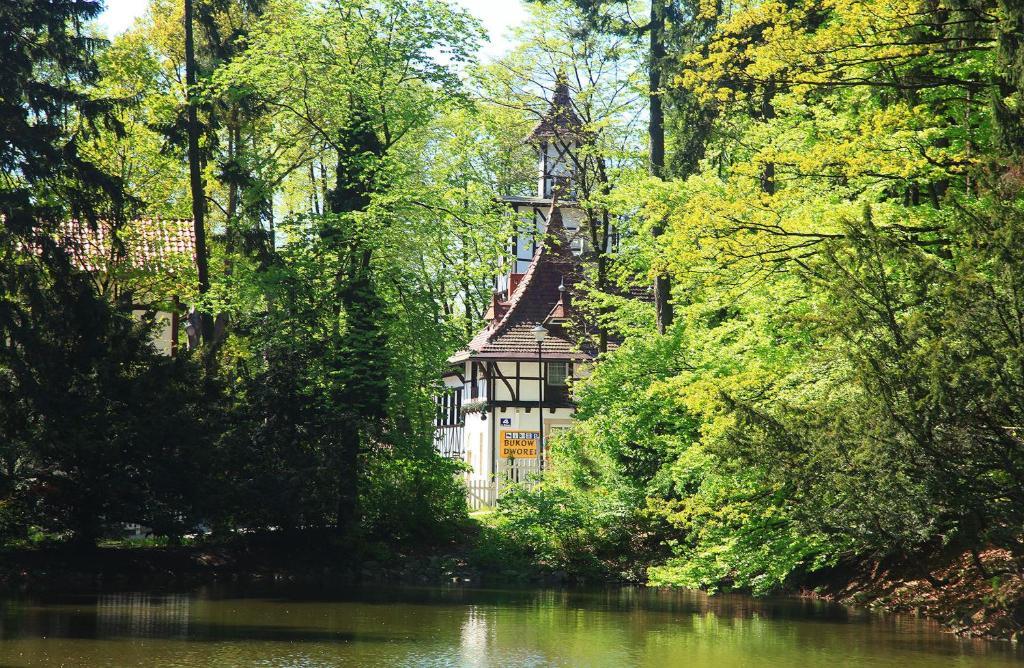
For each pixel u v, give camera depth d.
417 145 46.25
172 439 30.42
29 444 28.56
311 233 36.94
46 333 29.58
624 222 37.69
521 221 41.69
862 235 18.28
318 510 34.06
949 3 19.45
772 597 26.88
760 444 19.67
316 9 38.50
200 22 40.47
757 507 23.62
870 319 18.05
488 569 34.22
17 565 29.34
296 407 34.31
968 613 20.45
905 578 23.83
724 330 23.97
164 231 50.03
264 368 35.09
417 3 38.41
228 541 34.59
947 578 22.36
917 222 20.66
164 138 43.62
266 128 41.72
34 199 32.31
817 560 24.23
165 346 52.00
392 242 37.50
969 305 16.89
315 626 21.30
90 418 29.48
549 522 32.84
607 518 32.19
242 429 33.19
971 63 20.97
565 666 16.56
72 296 30.06
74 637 19.16
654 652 17.98
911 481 17.89
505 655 17.67
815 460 18.80
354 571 34.41
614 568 32.19
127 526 36.53
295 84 38.12
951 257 20.30
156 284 46.78
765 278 21.72
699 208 21.47
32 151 31.27
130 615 22.61
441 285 41.25
